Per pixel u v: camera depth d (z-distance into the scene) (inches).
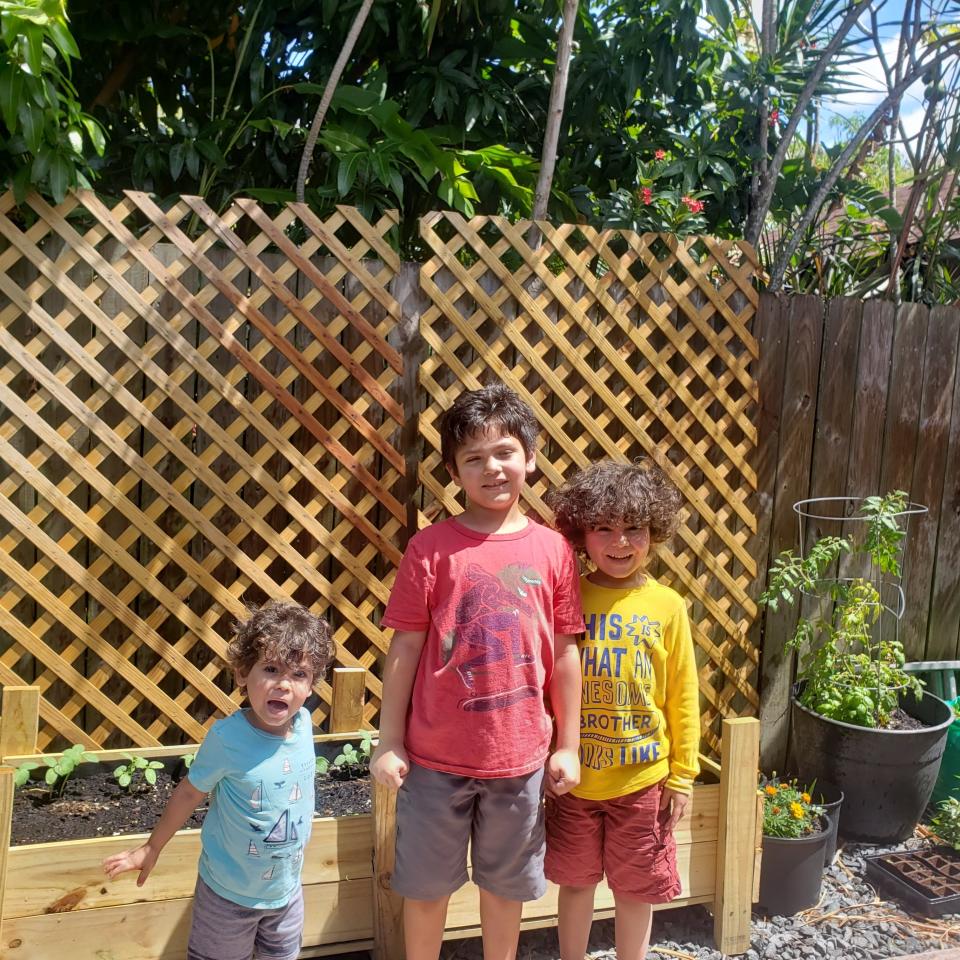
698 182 161.3
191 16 159.0
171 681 114.0
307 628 74.4
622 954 83.5
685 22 155.6
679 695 81.4
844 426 135.5
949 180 192.9
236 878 73.0
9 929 80.0
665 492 83.3
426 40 143.2
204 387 111.7
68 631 108.7
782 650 135.5
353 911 90.1
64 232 98.6
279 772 73.8
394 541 116.6
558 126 127.0
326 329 109.0
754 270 126.0
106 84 157.4
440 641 73.6
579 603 78.7
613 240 140.7
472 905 91.9
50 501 102.0
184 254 102.8
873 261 190.2
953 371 140.5
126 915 83.1
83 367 100.9
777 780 132.3
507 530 77.2
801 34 163.9
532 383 119.8
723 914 97.6
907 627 144.7
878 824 121.3
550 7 159.8
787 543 134.4
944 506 143.4
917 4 154.0
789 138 150.1
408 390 116.3
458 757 73.3
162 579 111.5
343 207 109.0
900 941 101.7
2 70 91.5
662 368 121.6
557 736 77.6
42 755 96.1
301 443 114.0
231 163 156.3
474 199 139.4
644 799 79.9
